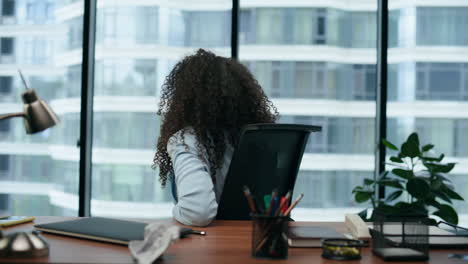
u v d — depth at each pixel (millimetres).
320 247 1238
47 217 1594
